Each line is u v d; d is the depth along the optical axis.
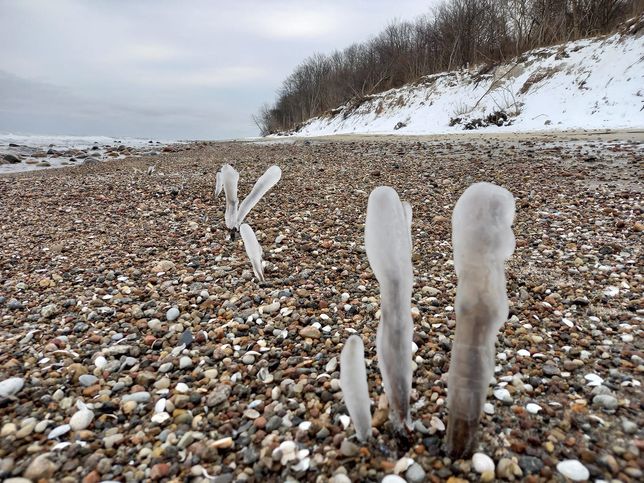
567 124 14.10
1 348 2.26
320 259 3.48
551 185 5.34
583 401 1.69
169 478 1.41
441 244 3.74
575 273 2.99
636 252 3.23
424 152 9.38
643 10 15.98
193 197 5.77
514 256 3.36
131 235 4.28
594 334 2.22
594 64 15.69
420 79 27.06
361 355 1.39
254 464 1.45
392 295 1.37
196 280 3.12
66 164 12.48
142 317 2.59
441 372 1.94
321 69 48.75
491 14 25.23
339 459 1.44
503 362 2.00
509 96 18.20
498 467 1.36
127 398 1.82
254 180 6.92
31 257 3.74
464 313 1.26
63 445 1.55
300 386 1.84
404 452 1.45
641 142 8.14
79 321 2.55
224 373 2.00
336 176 6.84
